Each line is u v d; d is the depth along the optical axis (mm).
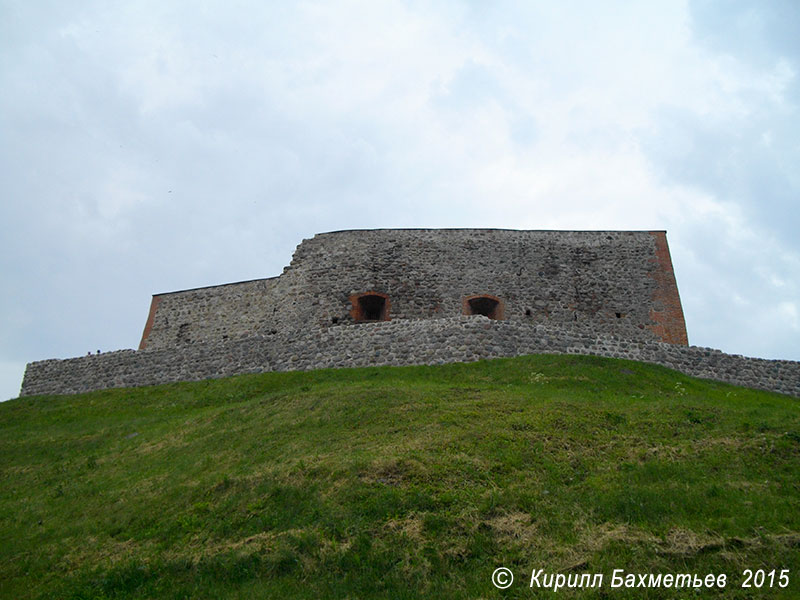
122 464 17266
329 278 31766
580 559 10078
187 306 34438
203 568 10680
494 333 23219
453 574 9961
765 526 10492
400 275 31578
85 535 12812
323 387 20859
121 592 10375
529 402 16891
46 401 27250
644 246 32562
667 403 17062
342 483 12656
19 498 15750
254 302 32938
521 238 32750
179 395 24656
